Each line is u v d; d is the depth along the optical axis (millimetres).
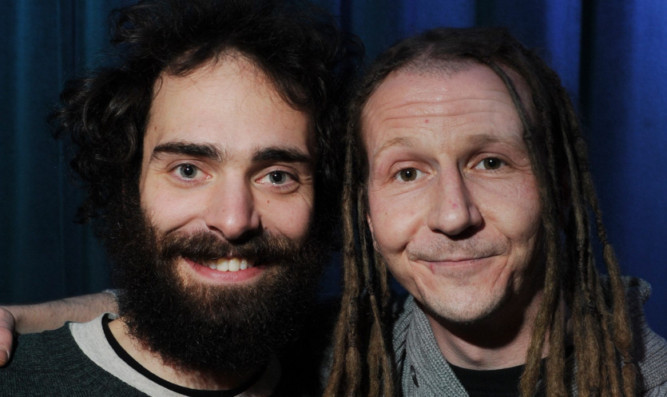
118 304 1150
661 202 2127
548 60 1261
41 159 2053
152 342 1041
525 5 2023
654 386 975
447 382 1018
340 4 1992
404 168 991
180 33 1105
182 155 1039
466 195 950
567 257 1022
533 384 941
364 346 1104
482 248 950
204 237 1029
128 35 1163
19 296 2070
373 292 1067
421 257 972
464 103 959
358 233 1142
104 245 1249
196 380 1065
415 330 1064
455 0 2039
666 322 2143
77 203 2053
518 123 964
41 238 2068
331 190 1169
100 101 1200
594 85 2115
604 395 951
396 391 1075
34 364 1033
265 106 1058
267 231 1055
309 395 1120
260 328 1039
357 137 1077
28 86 2033
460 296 960
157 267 1052
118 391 1023
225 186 1031
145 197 1077
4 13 2039
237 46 1078
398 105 987
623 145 2105
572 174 1001
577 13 2055
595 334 960
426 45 1038
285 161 1062
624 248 2102
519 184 964
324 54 1186
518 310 1012
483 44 1012
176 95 1062
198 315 1026
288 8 1243
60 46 2033
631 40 2100
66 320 1212
